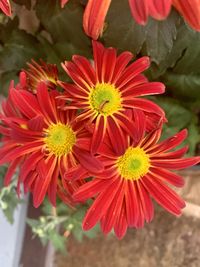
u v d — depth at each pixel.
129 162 0.19
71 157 0.19
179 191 0.32
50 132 0.19
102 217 0.19
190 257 0.35
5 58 0.28
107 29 0.21
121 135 0.19
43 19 0.25
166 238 0.35
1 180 0.29
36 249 0.36
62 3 0.17
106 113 0.19
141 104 0.19
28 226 0.36
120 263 0.35
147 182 0.20
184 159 0.20
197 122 0.32
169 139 0.20
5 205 0.30
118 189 0.19
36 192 0.20
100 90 0.19
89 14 0.17
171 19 0.21
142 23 0.16
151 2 0.16
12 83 0.20
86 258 0.36
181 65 0.26
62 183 0.20
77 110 0.20
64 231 0.36
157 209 0.35
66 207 0.31
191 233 0.35
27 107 0.19
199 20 0.16
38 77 0.21
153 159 0.20
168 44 0.21
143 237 0.35
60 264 0.36
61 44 0.27
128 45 0.21
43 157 0.19
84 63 0.19
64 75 0.25
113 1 0.20
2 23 0.28
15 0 0.25
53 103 0.19
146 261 0.35
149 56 0.22
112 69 0.19
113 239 0.36
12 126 0.19
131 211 0.19
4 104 0.21
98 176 0.19
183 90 0.28
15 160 0.20
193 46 0.24
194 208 0.33
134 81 0.19
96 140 0.19
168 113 0.29
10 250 0.35
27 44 0.28
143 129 0.19
